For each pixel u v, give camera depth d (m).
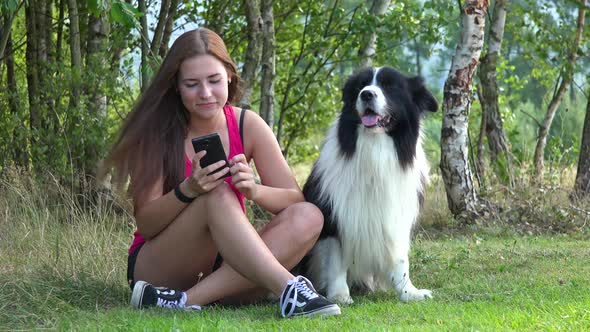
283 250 3.75
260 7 8.52
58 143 6.86
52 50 8.12
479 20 7.29
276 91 10.62
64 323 3.36
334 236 4.32
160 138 3.71
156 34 8.09
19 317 3.47
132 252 3.90
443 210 7.88
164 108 3.75
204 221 3.56
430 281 4.83
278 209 3.85
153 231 3.70
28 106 8.16
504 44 10.97
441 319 3.46
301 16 10.65
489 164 9.34
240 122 3.97
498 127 9.41
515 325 3.26
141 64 7.18
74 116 6.95
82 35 8.70
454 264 5.27
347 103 4.43
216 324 3.15
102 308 3.77
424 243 6.43
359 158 4.27
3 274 4.24
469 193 7.52
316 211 3.85
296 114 10.74
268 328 3.19
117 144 3.74
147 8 8.20
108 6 5.17
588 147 8.34
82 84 7.09
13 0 5.14
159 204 3.59
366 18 9.07
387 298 4.38
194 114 3.79
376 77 4.38
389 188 4.28
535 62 11.48
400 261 4.37
